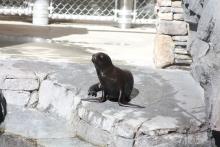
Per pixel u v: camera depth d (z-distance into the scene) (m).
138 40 21.02
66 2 24.47
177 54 15.07
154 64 15.84
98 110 10.70
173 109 10.84
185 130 9.84
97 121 10.53
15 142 10.18
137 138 9.70
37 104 12.74
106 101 11.21
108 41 20.30
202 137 9.98
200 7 11.01
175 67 15.19
